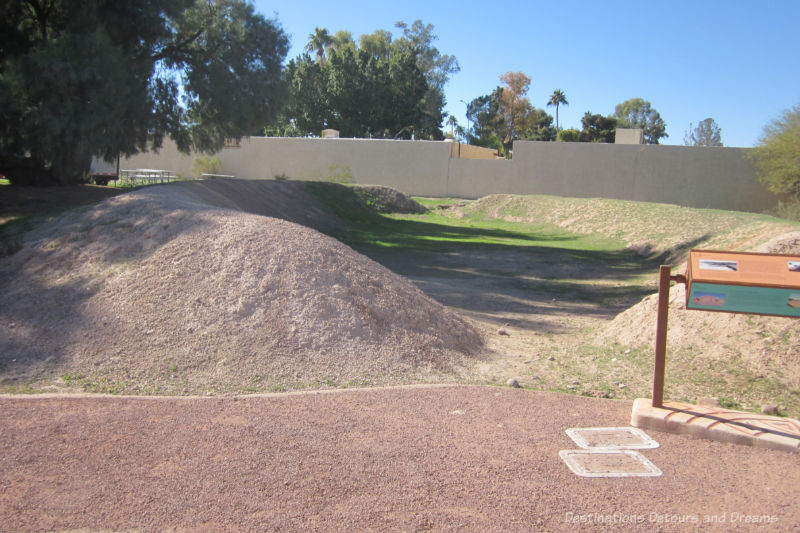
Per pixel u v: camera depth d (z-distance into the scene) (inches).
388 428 179.5
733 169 1353.3
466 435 175.8
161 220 352.5
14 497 133.5
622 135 1513.3
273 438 169.0
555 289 501.4
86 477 143.3
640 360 269.4
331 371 234.4
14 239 380.8
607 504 137.5
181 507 130.9
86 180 776.3
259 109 864.3
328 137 1724.9
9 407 188.5
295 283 280.1
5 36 652.1
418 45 2888.8
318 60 2618.1
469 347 288.7
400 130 2346.2
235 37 840.9
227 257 298.2
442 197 1579.7
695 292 182.1
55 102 585.9
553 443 171.9
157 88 818.2
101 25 655.1
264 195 842.8
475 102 3129.9
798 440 169.8
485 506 135.0
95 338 250.7
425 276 536.4
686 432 179.8
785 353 243.4
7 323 267.3
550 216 1058.7
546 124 3157.0
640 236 783.1
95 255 324.5
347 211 983.0
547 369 262.4
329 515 129.3
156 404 195.3
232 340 249.1
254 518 127.4
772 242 329.4
